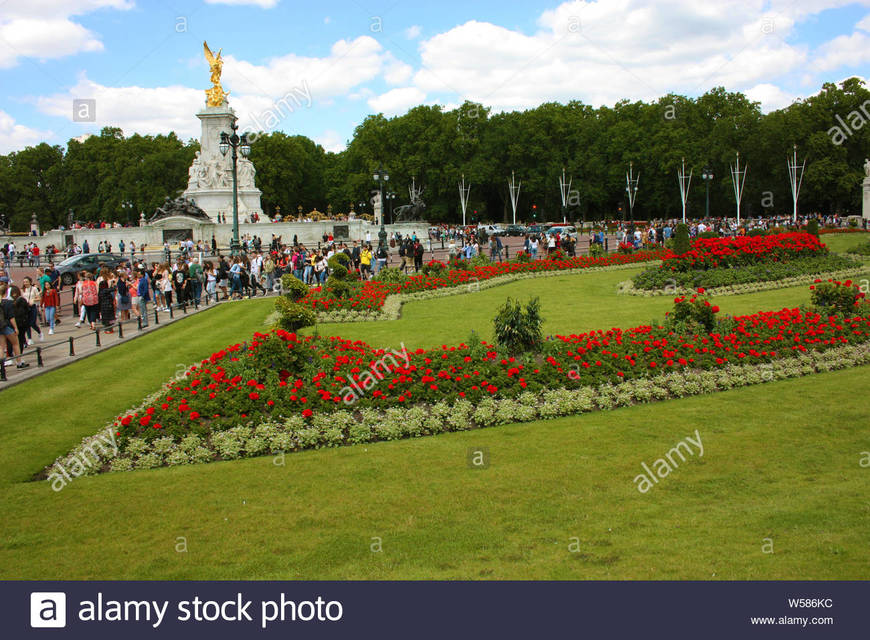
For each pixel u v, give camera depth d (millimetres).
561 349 18078
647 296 32281
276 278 43031
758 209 106250
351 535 10172
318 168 134625
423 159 117312
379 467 12781
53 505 11672
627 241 61688
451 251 58719
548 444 13609
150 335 27031
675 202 111375
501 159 120875
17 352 21609
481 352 17500
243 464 13344
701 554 9055
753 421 14531
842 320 21453
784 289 32594
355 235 78312
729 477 11617
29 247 73438
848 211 98312
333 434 14328
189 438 14102
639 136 111125
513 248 75000
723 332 20016
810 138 89625
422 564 9273
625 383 16875
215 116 77375
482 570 9016
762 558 8875
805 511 10109
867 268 37094
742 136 98938
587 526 10055
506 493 11344
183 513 11203
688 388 16906
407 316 29406
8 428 15461
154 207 108938
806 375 18188
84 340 26016
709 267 35906
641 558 9047
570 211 123188
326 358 17219
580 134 118812
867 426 13891
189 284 35500
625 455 12828
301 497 11609
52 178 122938
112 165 116062
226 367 16797
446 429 14891
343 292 31281
